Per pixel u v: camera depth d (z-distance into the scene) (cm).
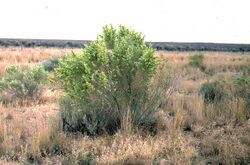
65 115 743
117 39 746
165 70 769
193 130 749
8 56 2331
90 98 709
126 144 582
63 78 714
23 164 543
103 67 710
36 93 1066
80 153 570
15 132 668
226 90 1059
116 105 726
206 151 621
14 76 1081
